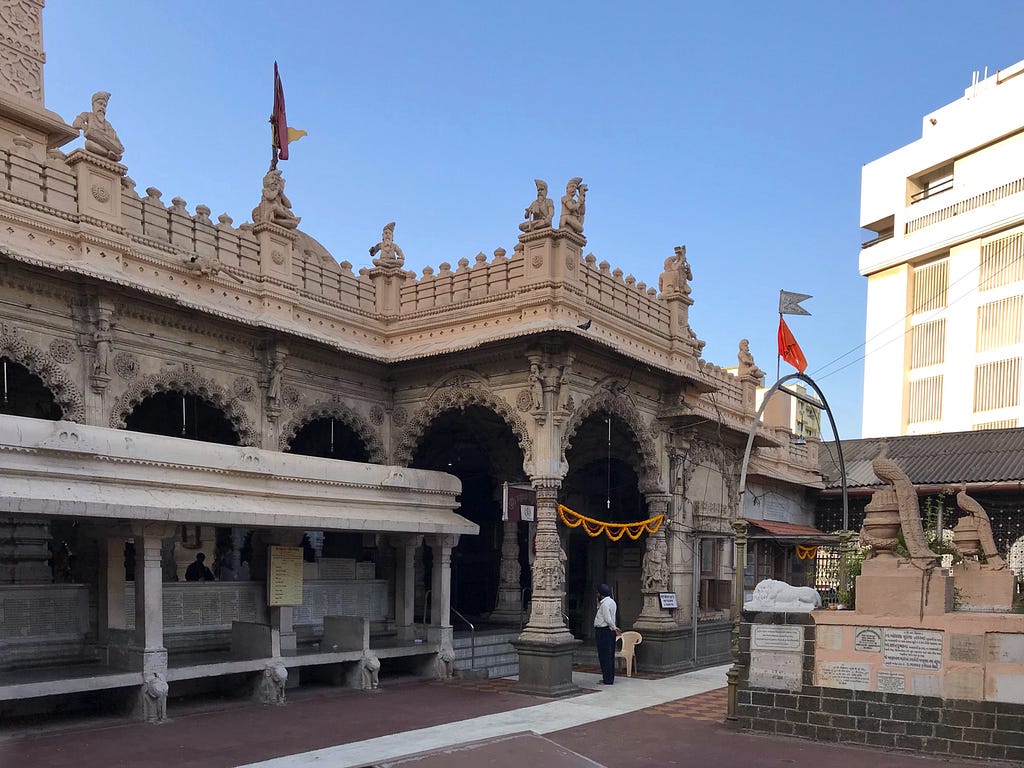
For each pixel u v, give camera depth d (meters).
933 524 18.70
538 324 13.03
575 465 18.78
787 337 15.42
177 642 11.33
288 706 10.92
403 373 15.34
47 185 10.94
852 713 9.46
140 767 7.75
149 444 10.09
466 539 20.59
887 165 44.81
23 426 8.94
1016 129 37.91
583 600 19.83
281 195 13.85
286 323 13.44
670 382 16.44
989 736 8.73
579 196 14.02
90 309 11.24
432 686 13.03
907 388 42.59
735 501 20.02
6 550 11.15
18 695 8.51
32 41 13.02
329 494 12.18
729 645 18.28
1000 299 38.66
